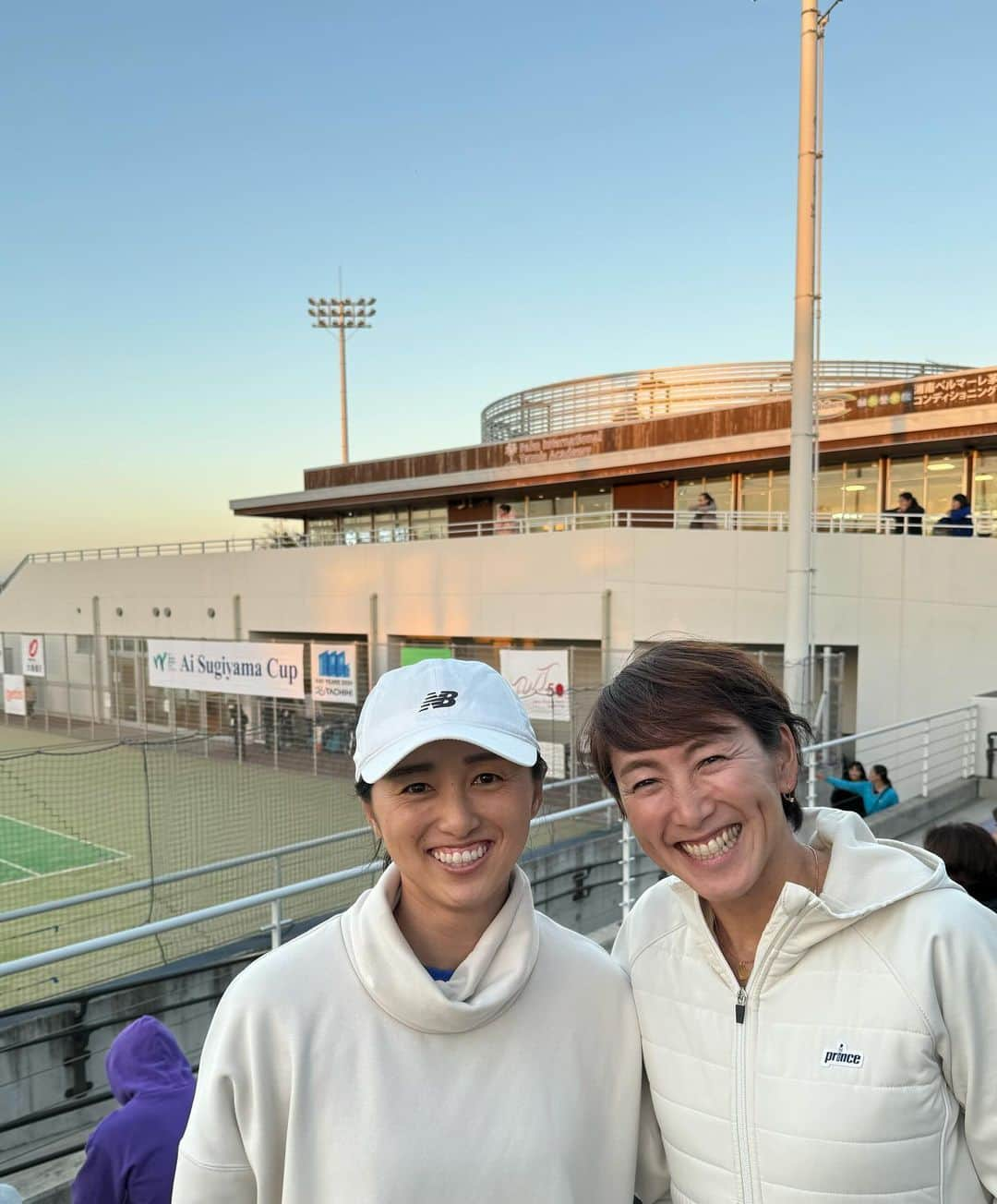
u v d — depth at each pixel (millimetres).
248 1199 1222
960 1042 1206
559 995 1353
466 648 16062
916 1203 1177
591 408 23438
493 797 1230
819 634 14266
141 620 26234
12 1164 3889
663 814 1308
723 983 1351
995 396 15594
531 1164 1203
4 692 30125
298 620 22016
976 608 13078
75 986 7680
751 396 21078
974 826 2873
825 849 1497
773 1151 1237
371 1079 1188
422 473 25266
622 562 16250
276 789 15773
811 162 9586
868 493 17891
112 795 15961
